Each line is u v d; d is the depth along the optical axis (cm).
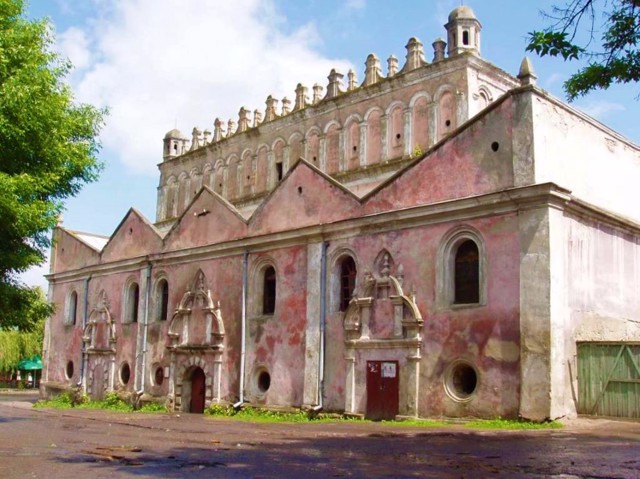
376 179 2900
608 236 2100
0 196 1764
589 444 1334
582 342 1852
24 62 1892
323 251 2442
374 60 3081
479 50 2764
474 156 2017
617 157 2295
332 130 3186
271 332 2605
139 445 1413
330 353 2362
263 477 953
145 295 3306
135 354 3316
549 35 935
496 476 948
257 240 2706
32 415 2609
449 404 1952
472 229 1980
